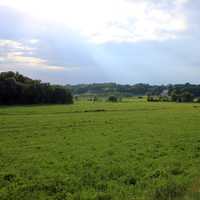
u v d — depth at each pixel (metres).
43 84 119.94
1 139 31.94
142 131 38.03
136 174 18.27
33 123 46.91
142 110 81.06
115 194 14.73
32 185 16.17
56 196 14.63
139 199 13.71
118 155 23.62
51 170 19.28
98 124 46.34
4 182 16.78
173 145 28.02
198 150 25.69
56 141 30.61
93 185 16.38
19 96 108.12
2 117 56.50
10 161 21.83
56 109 81.12
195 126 43.41
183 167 19.66
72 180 17.08
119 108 88.06
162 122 49.19
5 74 118.00
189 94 158.38
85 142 29.88
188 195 12.66
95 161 21.53
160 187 15.16
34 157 23.11
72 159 22.36
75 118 55.66
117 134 35.38
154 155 23.62
